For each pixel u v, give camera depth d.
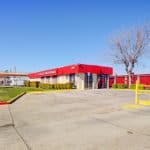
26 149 6.45
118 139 6.82
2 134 8.09
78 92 27.58
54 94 25.34
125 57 50.00
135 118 9.21
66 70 43.75
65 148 6.35
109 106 12.80
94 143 6.60
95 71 41.97
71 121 9.44
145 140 6.61
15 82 80.75
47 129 8.47
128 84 44.47
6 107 14.50
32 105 15.25
